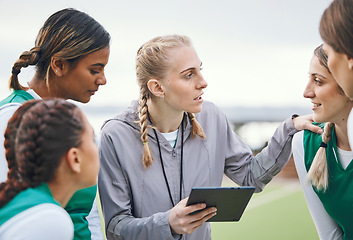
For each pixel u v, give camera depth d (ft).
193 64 4.95
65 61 4.98
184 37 5.16
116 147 5.23
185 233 4.80
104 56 5.14
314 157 5.19
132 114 5.43
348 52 3.59
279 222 16.85
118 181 5.24
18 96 4.93
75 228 4.93
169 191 5.30
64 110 3.49
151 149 5.31
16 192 3.41
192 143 5.46
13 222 3.17
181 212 4.65
